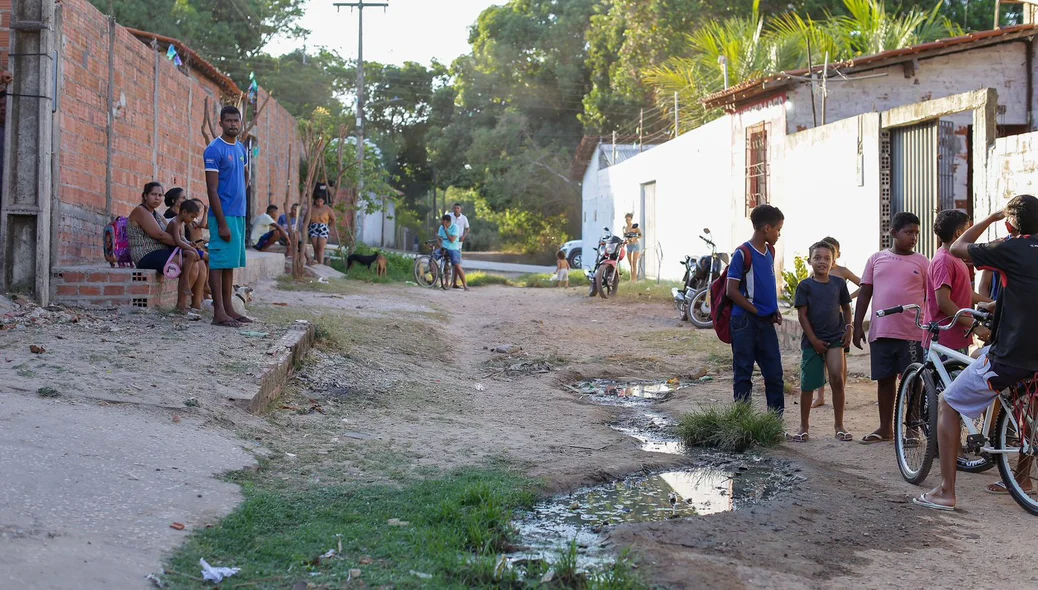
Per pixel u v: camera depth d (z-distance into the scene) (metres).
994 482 5.72
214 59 38.38
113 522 3.95
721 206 18.44
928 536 4.61
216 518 4.24
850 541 4.50
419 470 5.43
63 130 9.61
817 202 14.14
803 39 21.58
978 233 5.28
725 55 22.41
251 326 8.95
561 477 5.52
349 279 19.91
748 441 6.75
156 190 9.52
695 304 14.20
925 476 5.56
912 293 6.75
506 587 3.60
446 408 7.79
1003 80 15.40
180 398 6.16
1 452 4.48
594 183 32.00
